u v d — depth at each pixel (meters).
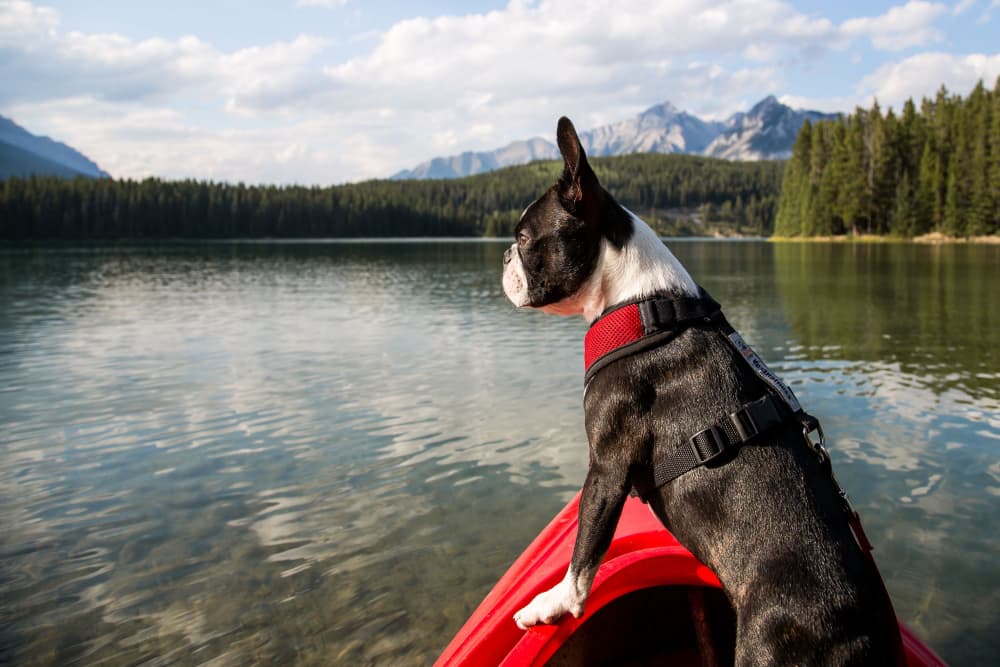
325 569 1.35
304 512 1.59
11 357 3.31
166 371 2.99
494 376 2.85
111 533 1.50
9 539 1.47
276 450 1.99
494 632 0.83
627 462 0.73
